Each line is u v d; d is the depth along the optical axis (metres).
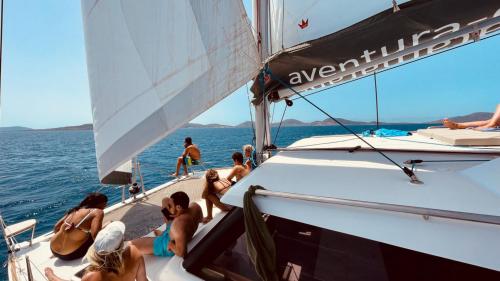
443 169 1.75
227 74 2.18
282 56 2.32
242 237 1.60
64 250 2.59
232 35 2.16
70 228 2.62
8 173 21.08
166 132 2.13
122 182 4.06
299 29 2.93
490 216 0.99
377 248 1.20
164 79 2.07
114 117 2.21
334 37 2.10
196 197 4.57
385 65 2.74
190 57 2.06
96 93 2.24
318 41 2.16
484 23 1.96
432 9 1.80
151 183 13.67
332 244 1.32
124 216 3.75
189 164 7.02
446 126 3.47
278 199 1.49
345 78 2.98
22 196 13.10
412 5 1.86
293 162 2.27
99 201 3.04
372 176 1.72
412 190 1.41
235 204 1.61
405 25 1.93
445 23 1.84
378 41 2.04
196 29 2.05
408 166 1.88
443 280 1.04
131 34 2.09
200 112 2.13
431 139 2.97
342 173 1.84
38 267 2.59
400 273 1.14
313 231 1.38
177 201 2.30
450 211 1.05
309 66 2.33
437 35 1.96
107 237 1.66
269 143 3.09
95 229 2.68
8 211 10.78
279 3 3.02
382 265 1.18
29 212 10.63
